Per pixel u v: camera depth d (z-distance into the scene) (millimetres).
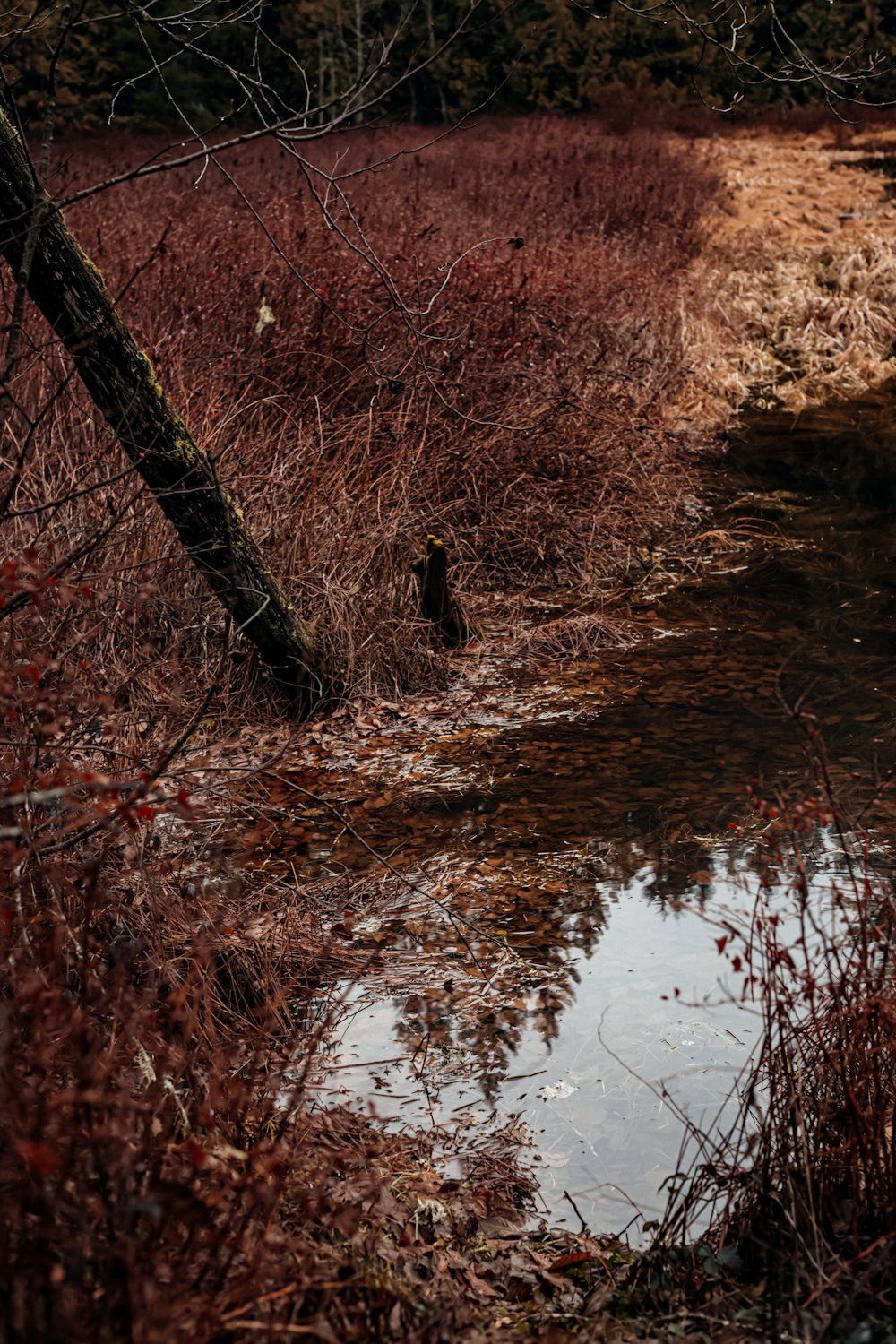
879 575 8664
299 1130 3318
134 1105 2451
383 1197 3268
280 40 30328
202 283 9477
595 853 5242
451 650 7488
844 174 24750
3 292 5359
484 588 8484
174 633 6445
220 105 29656
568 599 8383
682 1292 2918
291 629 6492
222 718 6375
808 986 3117
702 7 24203
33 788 3363
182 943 4254
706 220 20125
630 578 8781
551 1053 4012
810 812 3340
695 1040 4051
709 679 7043
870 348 15867
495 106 33094
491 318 9914
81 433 7059
